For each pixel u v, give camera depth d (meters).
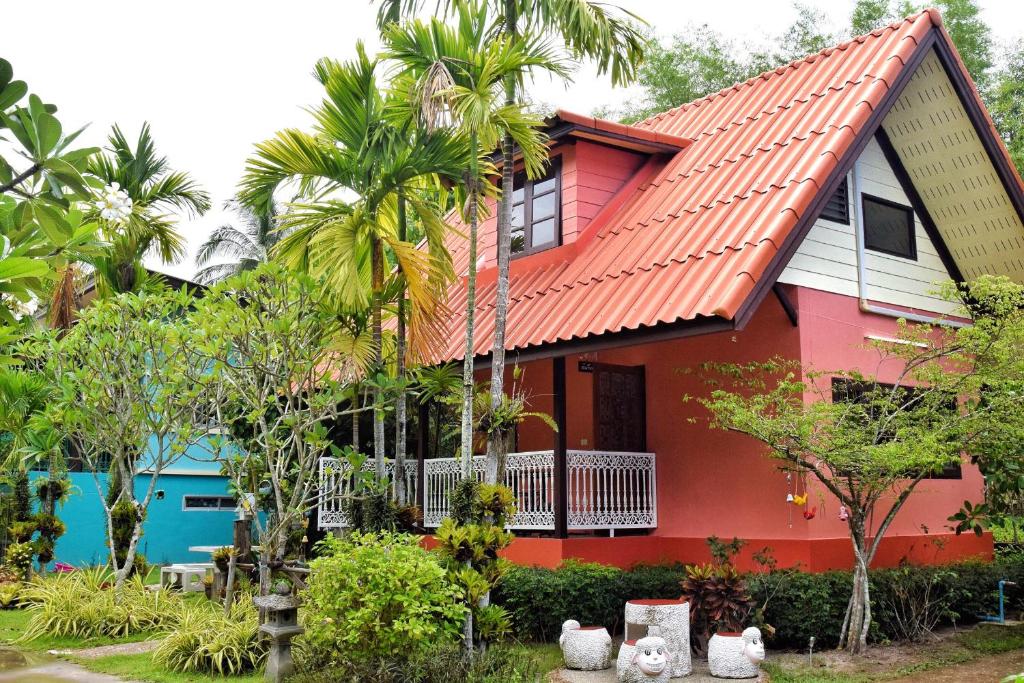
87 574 13.88
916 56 12.79
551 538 11.85
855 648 10.34
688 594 10.41
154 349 12.73
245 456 13.42
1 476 17.23
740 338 12.46
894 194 14.06
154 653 10.27
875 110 12.10
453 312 14.83
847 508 10.78
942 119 13.51
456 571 9.48
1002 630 11.85
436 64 10.02
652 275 11.67
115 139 17.94
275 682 8.77
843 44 14.48
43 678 9.45
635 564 12.23
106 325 12.95
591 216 14.41
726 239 11.25
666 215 12.97
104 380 12.74
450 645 8.64
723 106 15.53
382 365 12.08
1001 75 25.95
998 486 12.42
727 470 12.34
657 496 13.18
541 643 10.79
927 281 14.33
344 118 11.69
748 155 13.09
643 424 13.55
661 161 14.97
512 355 12.41
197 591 15.69
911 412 10.64
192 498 22.61
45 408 13.94
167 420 12.94
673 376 13.26
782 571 10.92
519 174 15.58
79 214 3.99
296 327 11.04
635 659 8.81
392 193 12.55
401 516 12.01
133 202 18.05
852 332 12.64
